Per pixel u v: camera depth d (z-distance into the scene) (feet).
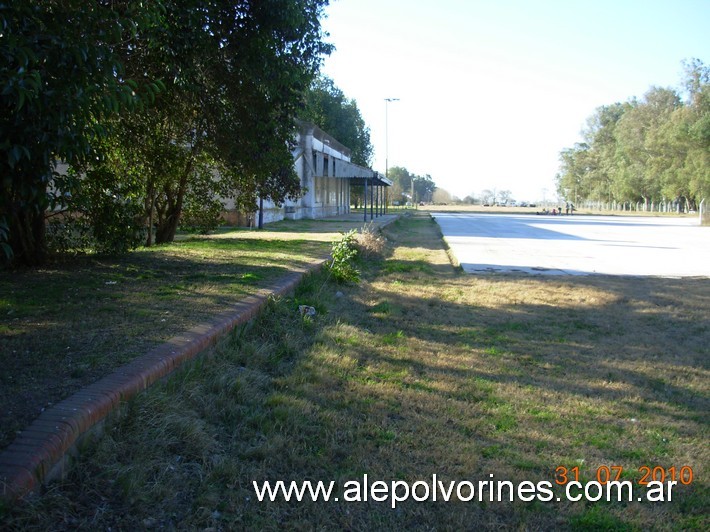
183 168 44.42
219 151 38.04
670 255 56.90
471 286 35.96
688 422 15.28
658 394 17.34
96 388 11.82
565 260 51.55
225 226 79.56
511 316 27.58
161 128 39.70
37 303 20.68
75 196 28.14
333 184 137.18
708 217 129.08
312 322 23.30
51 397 11.37
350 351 20.12
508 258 52.60
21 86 12.32
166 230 48.08
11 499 8.50
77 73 14.75
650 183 239.09
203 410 13.52
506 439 13.79
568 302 31.22
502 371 18.98
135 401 12.14
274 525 9.92
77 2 15.84
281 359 18.52
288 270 32.19
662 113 229.86
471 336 23.56
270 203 92.22
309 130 109.19
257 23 30.78
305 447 12.71
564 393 17.10
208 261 34.94
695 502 11.32
